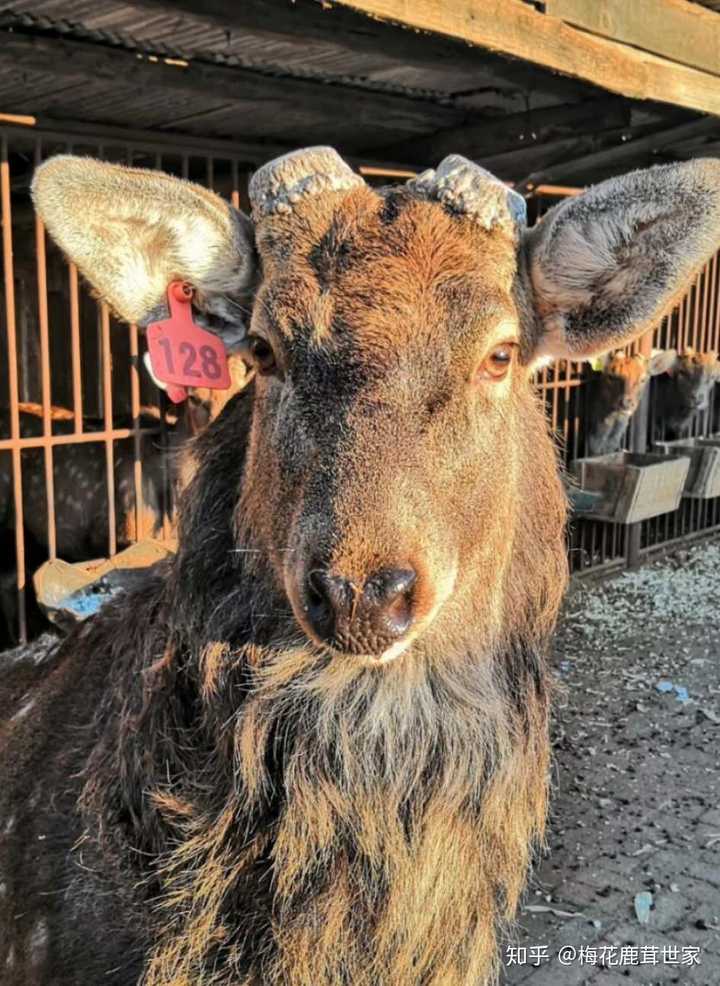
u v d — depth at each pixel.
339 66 1.08
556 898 0.87
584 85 1.12
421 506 0.42
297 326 0.44
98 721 0.54
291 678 0.47
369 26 0.89
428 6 0.80
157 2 0.81
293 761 0.46
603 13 1.02
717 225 0.48
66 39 0.98
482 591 0.48
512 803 0.50
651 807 1.03
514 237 0.49
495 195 0.48
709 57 1.18
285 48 1.00
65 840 0.51
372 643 0.40
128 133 1.26
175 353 0.53
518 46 0.90
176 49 1.02
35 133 1.19
